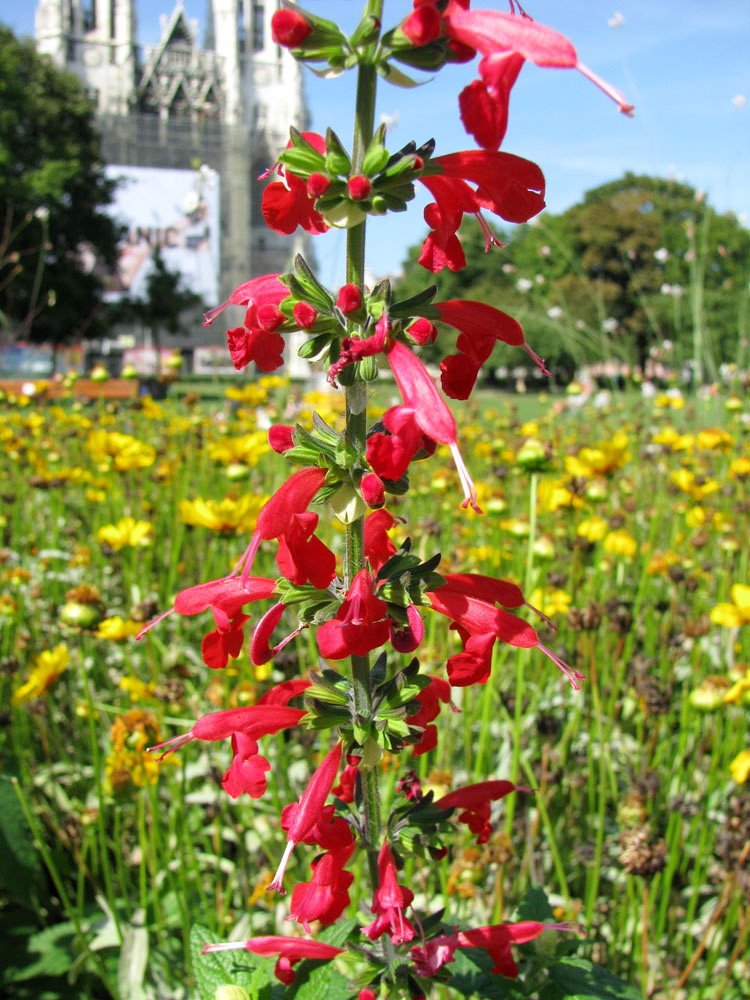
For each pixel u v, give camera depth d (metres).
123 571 5.35
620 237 37.78
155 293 63.19
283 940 1.72
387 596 1.58
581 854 3.05
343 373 1.45
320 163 1.46
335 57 1.44
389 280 1.49
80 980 3.00
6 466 8.02
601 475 4.76
